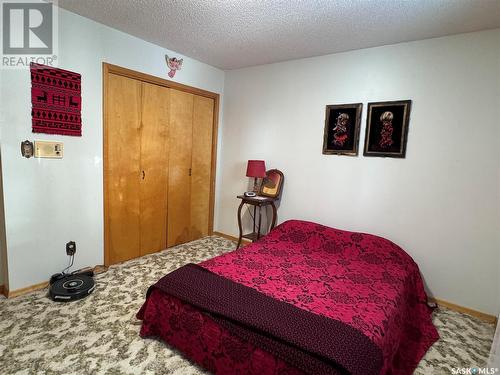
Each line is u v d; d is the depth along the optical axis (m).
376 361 1.29
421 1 1.86
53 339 1.77
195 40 2.76
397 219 2.63
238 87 3.70
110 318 2.01
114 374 1.54
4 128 2.04
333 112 2.93
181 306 1.69
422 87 2.44
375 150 2.70
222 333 1.50
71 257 2.53
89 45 2.44
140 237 3.12
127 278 2.62
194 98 3.50
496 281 2.23
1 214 2.16
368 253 2.49
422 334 2.01
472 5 1.86
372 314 1.60
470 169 2.28
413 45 2.47
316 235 2.78
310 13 2.10
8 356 1.62
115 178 2.80
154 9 2.18
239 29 2.45
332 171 2.98
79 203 2.54
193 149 3.60
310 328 1.40
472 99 2.24
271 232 3.02
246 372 1.41
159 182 3.24
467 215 2.31
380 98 2.66
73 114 2.40
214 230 4.05
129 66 2.74
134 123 2.90
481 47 2.19
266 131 3.47
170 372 1.58
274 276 2.05
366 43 2.59
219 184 4.01
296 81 3.18
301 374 1.24
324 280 2.03
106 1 2.10
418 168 2.50
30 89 2.14
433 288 2.51
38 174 2.25
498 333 1.18
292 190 3.29
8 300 2.16
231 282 1.86
